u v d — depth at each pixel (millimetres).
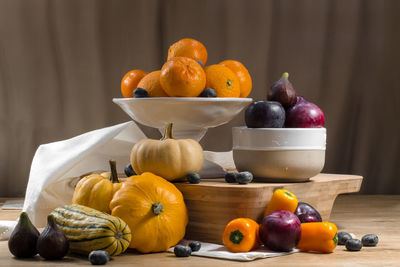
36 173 1771
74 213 1523
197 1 2285
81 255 1518
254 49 2301
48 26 2268
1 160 2260
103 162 1880
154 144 1620
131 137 1879
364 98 2328
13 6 2258
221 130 2305
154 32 2285
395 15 2320
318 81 2318
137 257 1508
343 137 2328
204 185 1590
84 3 2268
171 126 1649
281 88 1642
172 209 1552
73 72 2275
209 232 1597
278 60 2309
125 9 2279
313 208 1596
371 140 2328
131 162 1650
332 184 1705
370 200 2160
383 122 2328
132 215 1525
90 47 2275
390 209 1994
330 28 2316
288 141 1607
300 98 1669
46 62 2270
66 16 2268
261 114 1612
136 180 1559
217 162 1971
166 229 1538
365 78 2328
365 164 2326
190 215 1618
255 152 1616
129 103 1681
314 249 1527
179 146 1616
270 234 1505
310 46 2314
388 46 2322
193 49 1734
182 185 1615
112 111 2289
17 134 2266
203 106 1654
